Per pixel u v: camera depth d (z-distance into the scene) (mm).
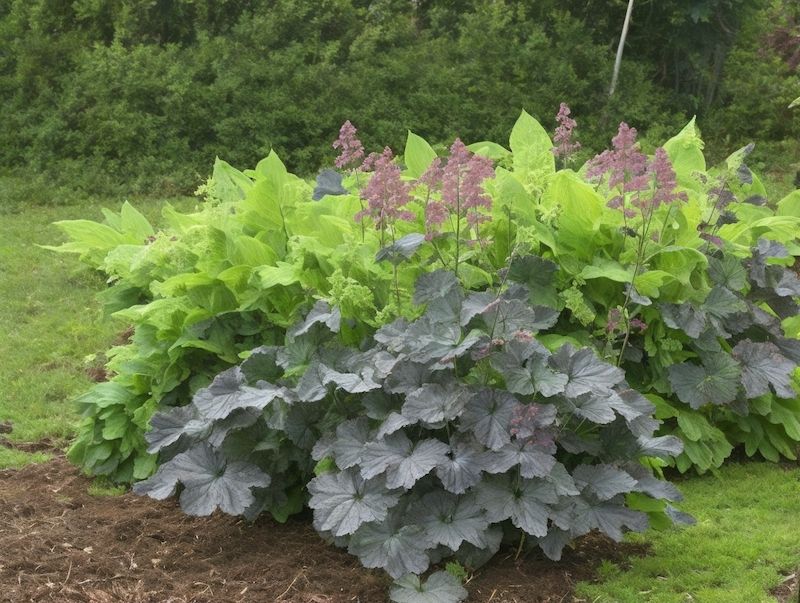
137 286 2342
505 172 2078
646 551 1762
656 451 1703
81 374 2787
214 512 1893
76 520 1854
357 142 2010
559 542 1624
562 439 1674
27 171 5352
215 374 2074
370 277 1944
